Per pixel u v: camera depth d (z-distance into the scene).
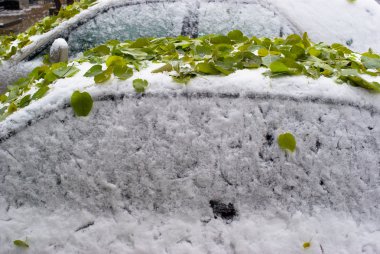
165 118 1.06
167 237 1.01
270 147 1.05
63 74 1.22
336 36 2.40
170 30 2.36
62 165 1.06
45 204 1.06
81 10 2.50
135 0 2.40
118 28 2.37
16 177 1.08
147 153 1.05
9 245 1.03
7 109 1.24
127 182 1.05
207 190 1.04
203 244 1.01
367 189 1.06
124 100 1.08
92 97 1.09
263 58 1.22
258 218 1.03
